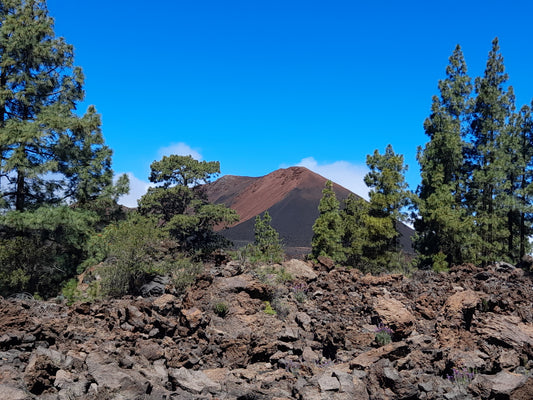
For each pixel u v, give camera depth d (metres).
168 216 35.97
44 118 22.80
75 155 24.27
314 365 9.88
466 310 13.27
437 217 31.59
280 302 15.39
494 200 35.22
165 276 18.61
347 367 9.49
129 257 18.34
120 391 7.09
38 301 15.16
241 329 12.47
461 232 31.81
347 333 11.80
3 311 9.52
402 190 34.22
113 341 10.35
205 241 35.19
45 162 22.36
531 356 9.81
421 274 23.23
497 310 13.80
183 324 12.23
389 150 38.25
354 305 15.70
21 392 6.25
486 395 7.45
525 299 16.02
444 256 31.00
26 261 19.52
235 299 14.55
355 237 35.22
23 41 23.98
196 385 8.00
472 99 38.62
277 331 12.75
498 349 10.39
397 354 9.59
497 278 20.84
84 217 22.67
